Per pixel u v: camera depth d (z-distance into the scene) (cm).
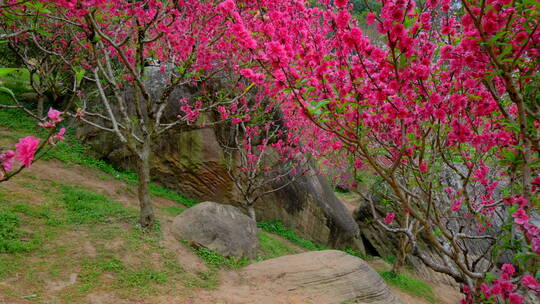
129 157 912
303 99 228
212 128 950
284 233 974
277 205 1012
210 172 932
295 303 501
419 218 261
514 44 187
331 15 239
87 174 804
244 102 815
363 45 225
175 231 621
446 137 301
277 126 991
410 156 311
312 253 671
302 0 315
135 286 439
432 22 246
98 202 645
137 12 488
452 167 323
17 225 486
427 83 305
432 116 264
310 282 567
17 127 885
